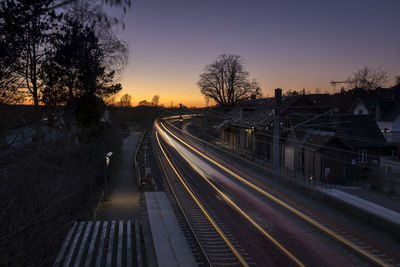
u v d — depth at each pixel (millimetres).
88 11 16766
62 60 17281
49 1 6879
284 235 13039
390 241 12258
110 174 27781
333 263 10352
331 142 27016
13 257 6672
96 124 20859
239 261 10664
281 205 17875
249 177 27438
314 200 19109
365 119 32688
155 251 11695
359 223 14484
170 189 23484
